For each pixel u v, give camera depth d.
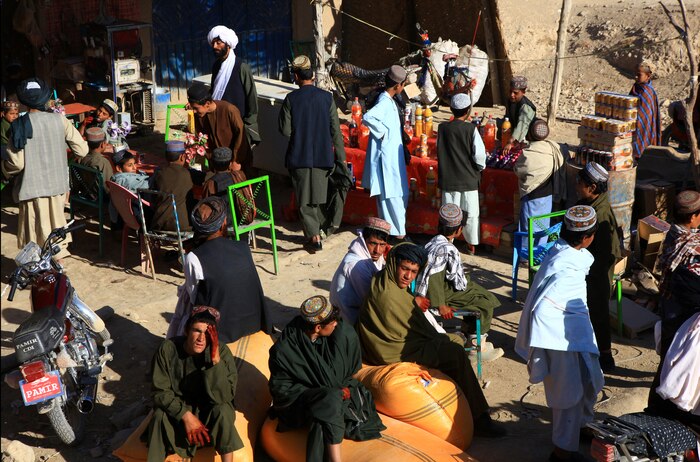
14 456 5.31
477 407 5.67
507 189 9.03
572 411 5.19
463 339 6.42
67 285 5.79
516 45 16.16
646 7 16.89
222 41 9.35
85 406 5.54
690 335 5.06
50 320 5.33
